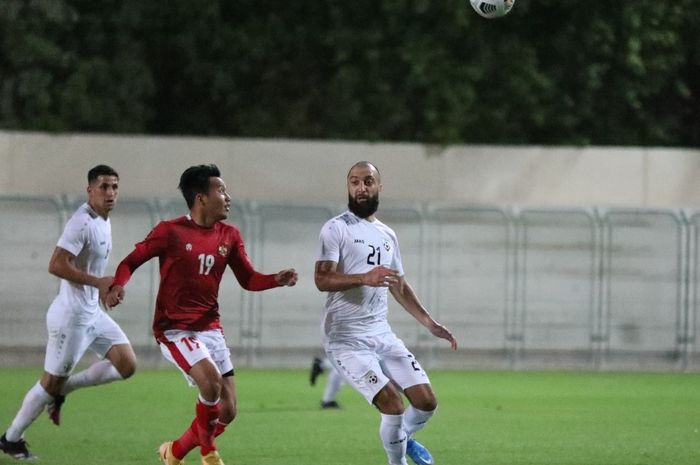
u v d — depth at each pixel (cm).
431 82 7919
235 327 7075
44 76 7862
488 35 8156
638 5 8175
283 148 7406
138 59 8131
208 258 2962
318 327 7156
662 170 7700
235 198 7350
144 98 8350
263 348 7106
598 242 7331
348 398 5556
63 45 8150
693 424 4731
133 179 7281
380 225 3097
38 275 6850
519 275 7288
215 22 8231
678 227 7338
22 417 3491
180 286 2956
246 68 8331
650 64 8394
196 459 3591
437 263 7244
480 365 7275
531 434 4362
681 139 8706
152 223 7012
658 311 7350
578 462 3669
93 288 3531
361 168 3056
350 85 8138
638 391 6094
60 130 7731
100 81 8000
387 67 8150
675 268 7356
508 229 7281
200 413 2920
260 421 4634
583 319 7325
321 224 7156
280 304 7125
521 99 8144
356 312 3006
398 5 7925
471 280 7269
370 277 2833
